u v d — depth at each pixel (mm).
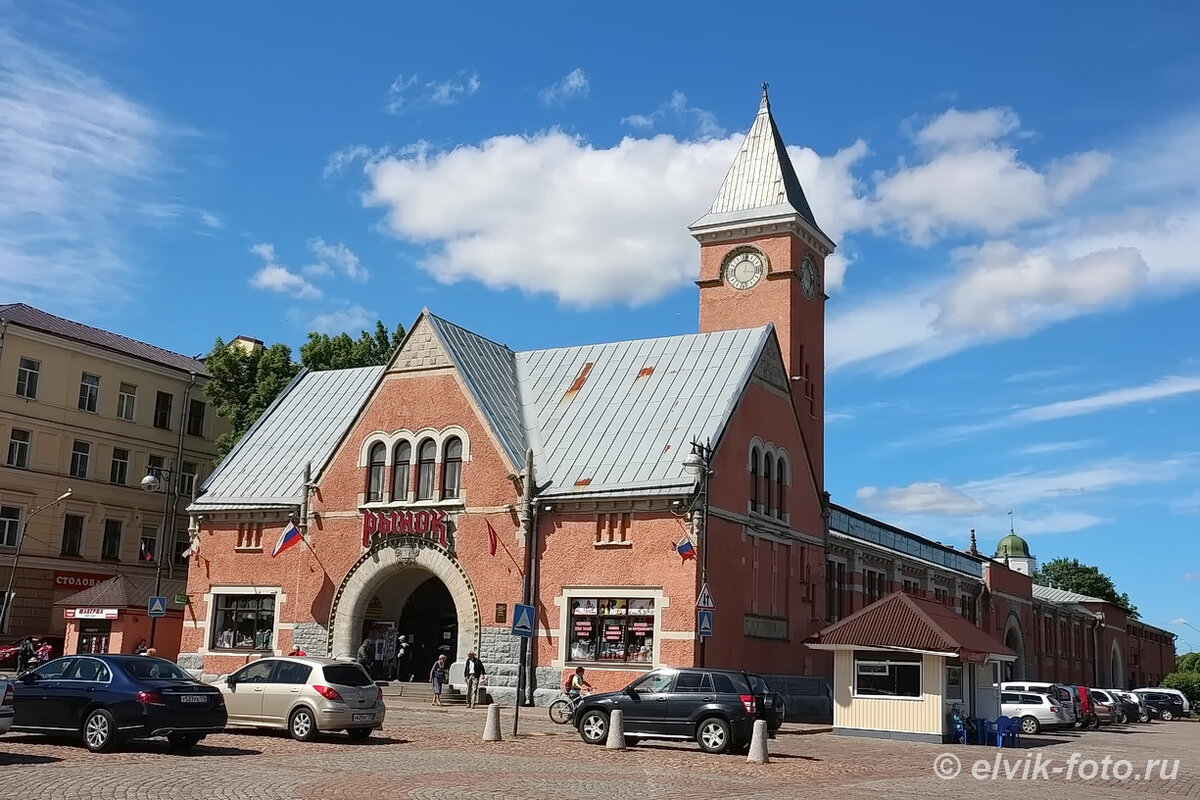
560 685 38688
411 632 45500
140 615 50812
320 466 44656
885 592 58031
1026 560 117500
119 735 21641
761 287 53500
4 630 55719
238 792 16875
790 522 45094
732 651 39062
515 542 40344
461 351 44312
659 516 38531
